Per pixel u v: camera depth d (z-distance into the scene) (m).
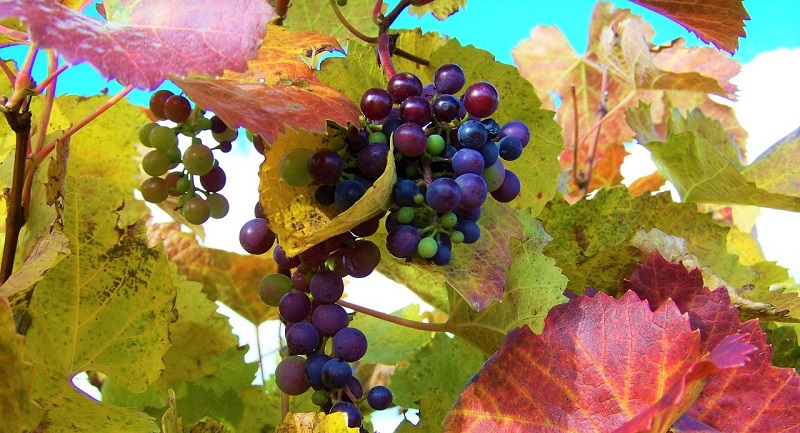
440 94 0.34
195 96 0.30
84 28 0.26
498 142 0.35
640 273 0.36
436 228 0.32
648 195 0.49
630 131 0.79
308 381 0.34
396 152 0.32
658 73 0.65
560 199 0.49
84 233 0.37
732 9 0.44
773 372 0.32
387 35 0.39
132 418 0.35
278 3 0.42
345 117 0.32
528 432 0.31
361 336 0.33
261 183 0.33
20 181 0.33
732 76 0.71
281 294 0.36
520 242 0.38
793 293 0.43
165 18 0.28
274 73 0.34
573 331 0.32
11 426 0.27
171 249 0.53
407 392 0.49
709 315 0.35
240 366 0.49
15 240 0.33
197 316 0.48
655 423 0.26
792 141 0.59
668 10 0.45
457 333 0.41
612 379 0.30
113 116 0.54
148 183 0.41
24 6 0.25
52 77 0.32
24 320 0.35
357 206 0.29
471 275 0.34
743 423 0.32
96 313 0.36
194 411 0.46
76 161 0.56
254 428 0.47
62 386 0.36
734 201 0.56
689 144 0.54
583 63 0.82
